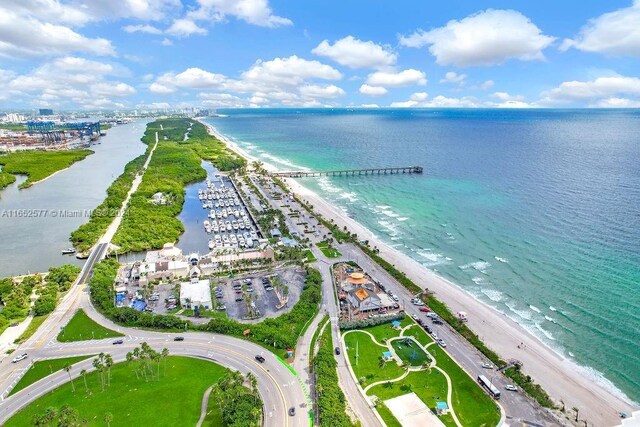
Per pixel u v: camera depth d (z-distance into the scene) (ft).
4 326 578.66
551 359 525.34
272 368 494.59
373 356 521.24
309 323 593.42
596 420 425.28
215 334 563.07
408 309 638.12
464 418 421.18
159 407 428.56
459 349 539.29
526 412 431.43
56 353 522.06
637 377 493.77
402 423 412.57
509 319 615.16
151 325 579.89
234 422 389.19
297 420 412.98
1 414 421.59
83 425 396.16
